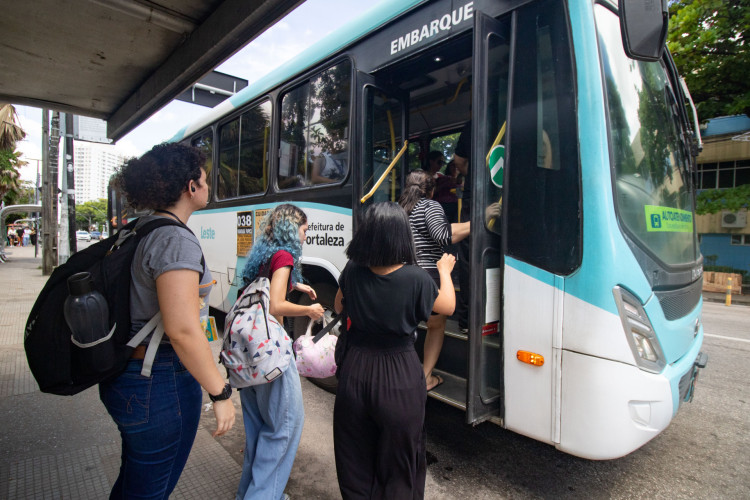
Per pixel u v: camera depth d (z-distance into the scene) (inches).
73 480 105.9
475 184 95.0
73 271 60.1
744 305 415.8
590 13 88.8
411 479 77.4
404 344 77.9
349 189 138.9
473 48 93.9
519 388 94.7
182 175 65.3
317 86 154.6
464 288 128.8
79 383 58.6
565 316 87.8
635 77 101.3
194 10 110.7
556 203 90.1
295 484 107.1
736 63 388.2
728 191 438.0
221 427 61.2
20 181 1026.7
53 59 136.7
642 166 97.9
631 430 83.3
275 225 98.7
